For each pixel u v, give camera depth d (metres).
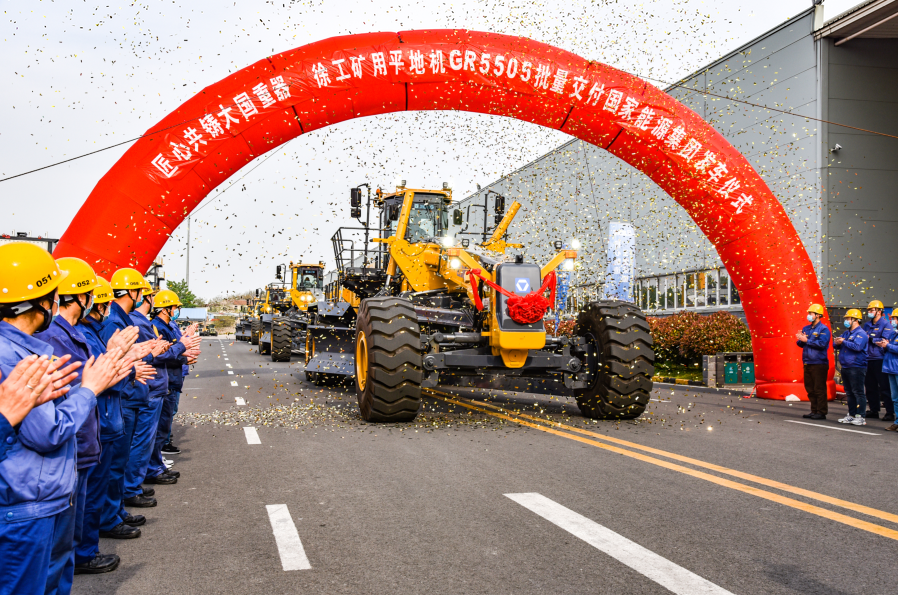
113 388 3.52
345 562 3.52
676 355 17.48
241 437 7.55
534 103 10.95
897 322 9.58
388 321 8.05
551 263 8.21
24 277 2.21
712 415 9.52
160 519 4.36
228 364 21.77
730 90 18.31
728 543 3.80
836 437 7.61
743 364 14.28
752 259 11.38
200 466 6.02
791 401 11.23
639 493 4.93
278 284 30.20
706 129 11.30
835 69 16.19
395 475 5.54
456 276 9.04
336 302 14.12
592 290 13.66
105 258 9.94
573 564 3.47
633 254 16.17
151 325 5.01
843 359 9.05
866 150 16.30
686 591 3.11
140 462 4.71
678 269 20.03
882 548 3.72
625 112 11.02
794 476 5.51
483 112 11.25
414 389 8.05
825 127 16.11
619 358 8.38
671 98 11.35
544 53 10.94
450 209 11.09
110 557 3.48
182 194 10.23
